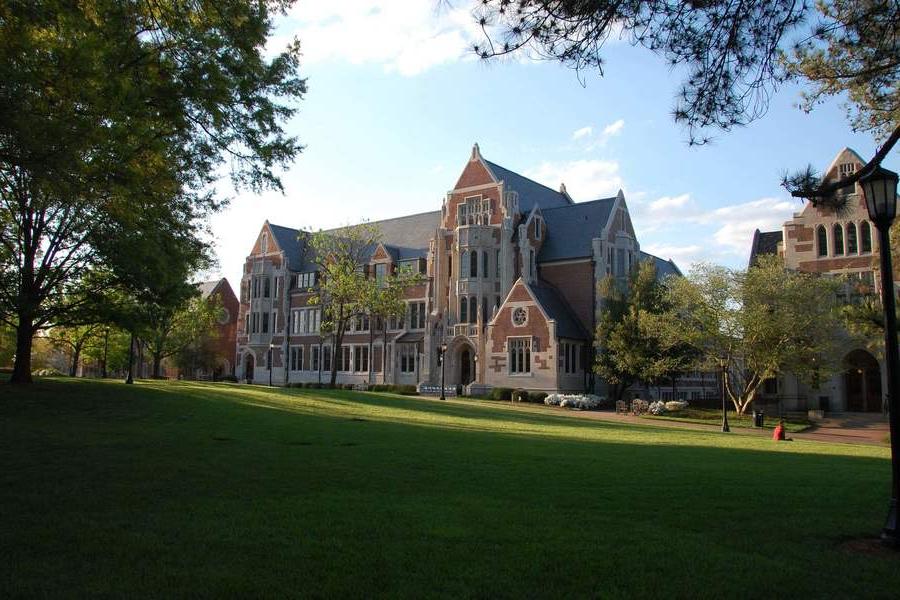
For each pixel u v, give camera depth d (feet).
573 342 169.99
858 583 21.59
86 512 28.63
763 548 25.29
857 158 144.36
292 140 59.16
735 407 145.89
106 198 51.47
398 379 206.59
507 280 181.98
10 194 64.64
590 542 25.26
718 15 30.35
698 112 32.40
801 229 151.23
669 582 21.16
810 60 47.98
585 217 190.90
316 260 186.91
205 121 54.03
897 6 36.24
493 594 19.92
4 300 91.35
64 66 39.24
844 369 135.44
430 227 226.17
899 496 26.63
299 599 19.33
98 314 96.22
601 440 68.33
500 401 157.58
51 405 77.00
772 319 126.00
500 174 197.16
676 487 37.29
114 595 19.22
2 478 35.78
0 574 20.74
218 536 25.09
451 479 38.11
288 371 242.58
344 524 27.09
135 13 45.88
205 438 53.78
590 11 29.58
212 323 239.09
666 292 147.33
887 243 29.22
